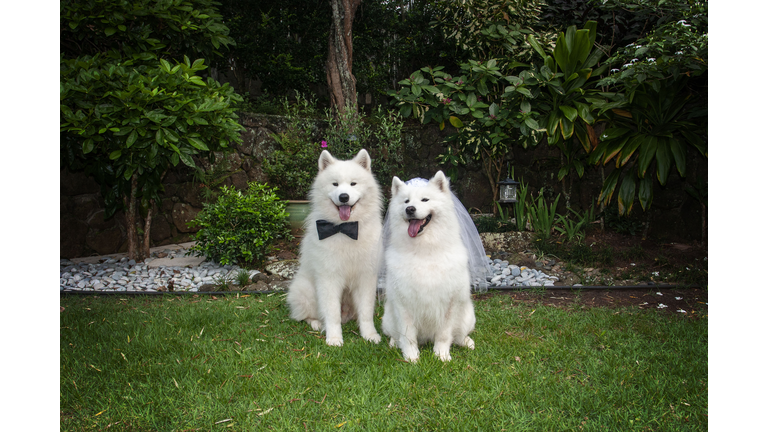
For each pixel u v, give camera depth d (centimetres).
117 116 495
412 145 863
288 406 254
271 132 787
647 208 631
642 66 543
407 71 1068
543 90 728
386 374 294
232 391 269
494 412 248
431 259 315
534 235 673
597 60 675
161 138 486
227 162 741
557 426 236
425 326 332
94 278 546
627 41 759
